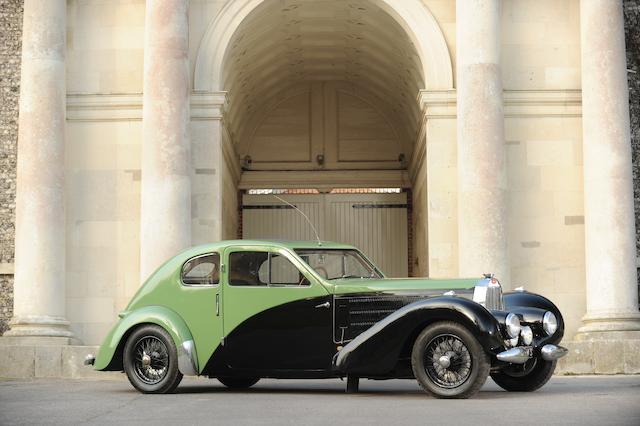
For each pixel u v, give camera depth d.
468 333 15.16
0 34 31.20
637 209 30.62
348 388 16.94
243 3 30.14
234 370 17.27
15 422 12.48
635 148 31.02
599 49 29.20
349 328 16.61
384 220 42.50
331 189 42.62
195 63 29.94
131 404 15.16
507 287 28.16
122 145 30.19
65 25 30.08
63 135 29.42
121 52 30.47
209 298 17.48
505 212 28.45
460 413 12.99
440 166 29.86
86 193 30.06
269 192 42.56
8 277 30.05
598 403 14.40
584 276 29.77
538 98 30.17
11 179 30.55
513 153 30.09
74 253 29.86
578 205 29.98
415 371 15.55
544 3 30.58
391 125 42.72
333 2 31.20
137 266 29.83
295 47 36.19
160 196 28.34
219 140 29.83
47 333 27.95
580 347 25.31
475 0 28.86
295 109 42.81
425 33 30.20
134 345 17.73
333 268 17.52
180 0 29.06
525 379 17.36
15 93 30.97
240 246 17.52
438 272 29.59
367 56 36.88
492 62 28.75
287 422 12.15
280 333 17.02
